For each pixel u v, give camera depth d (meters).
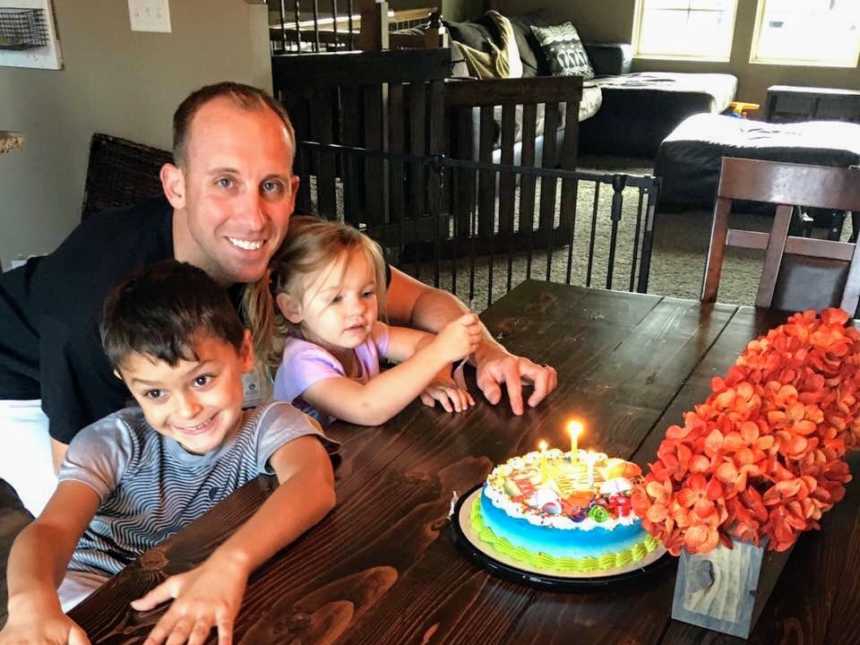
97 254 1.36
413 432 1.24
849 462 1.12
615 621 0.83
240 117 1.22
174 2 2.71
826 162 4.41
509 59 5.78
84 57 2.98
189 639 0.81
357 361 1.50
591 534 0.89
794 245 1.84
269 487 1.09
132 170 2.97
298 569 0.92
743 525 0.74
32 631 0.83
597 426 1.25
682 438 0.77
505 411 1.30
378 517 1.02
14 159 3.32
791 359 0.84
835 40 6.73
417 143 3.73
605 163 6.08
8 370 1.51
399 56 3.50
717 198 1.88
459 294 3.69
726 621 0.81
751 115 6.85
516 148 4.76
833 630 0.82
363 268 1.40
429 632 0.82
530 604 0.86
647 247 2.50
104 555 1.18
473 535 0.95
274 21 4.36
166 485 1.16
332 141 3.48
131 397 1.34
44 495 1.57
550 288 1.89
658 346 1.56
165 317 1.04
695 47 7.22
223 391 1.10
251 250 1.28
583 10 7.37
